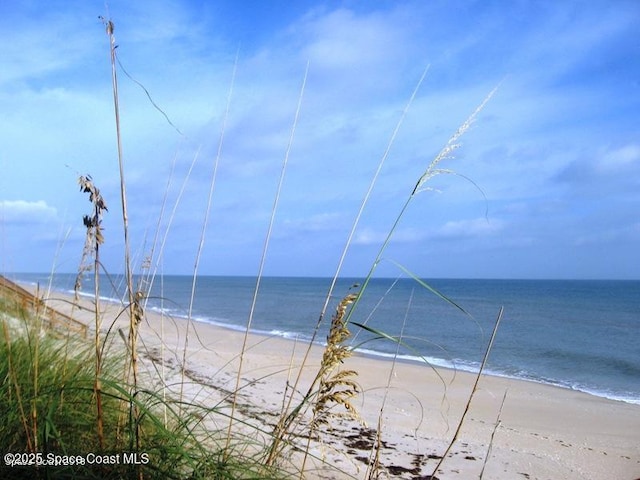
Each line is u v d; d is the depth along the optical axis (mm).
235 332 25234
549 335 35969
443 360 22547
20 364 3105
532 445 8516
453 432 8422
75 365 3396
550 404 14125
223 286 122688
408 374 16453
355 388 2334
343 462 4148
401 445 5797
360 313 37406
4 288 4262
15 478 2195
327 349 2311
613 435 10734
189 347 13188
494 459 6156
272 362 13586
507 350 27531
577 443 9336
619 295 98500
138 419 2271
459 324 40156
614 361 25000
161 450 2299
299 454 3658
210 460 2436
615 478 7020
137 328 2344
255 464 2566
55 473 2170
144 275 2900
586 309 62781
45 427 2139
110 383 2244
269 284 144375
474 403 12711
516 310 60000
